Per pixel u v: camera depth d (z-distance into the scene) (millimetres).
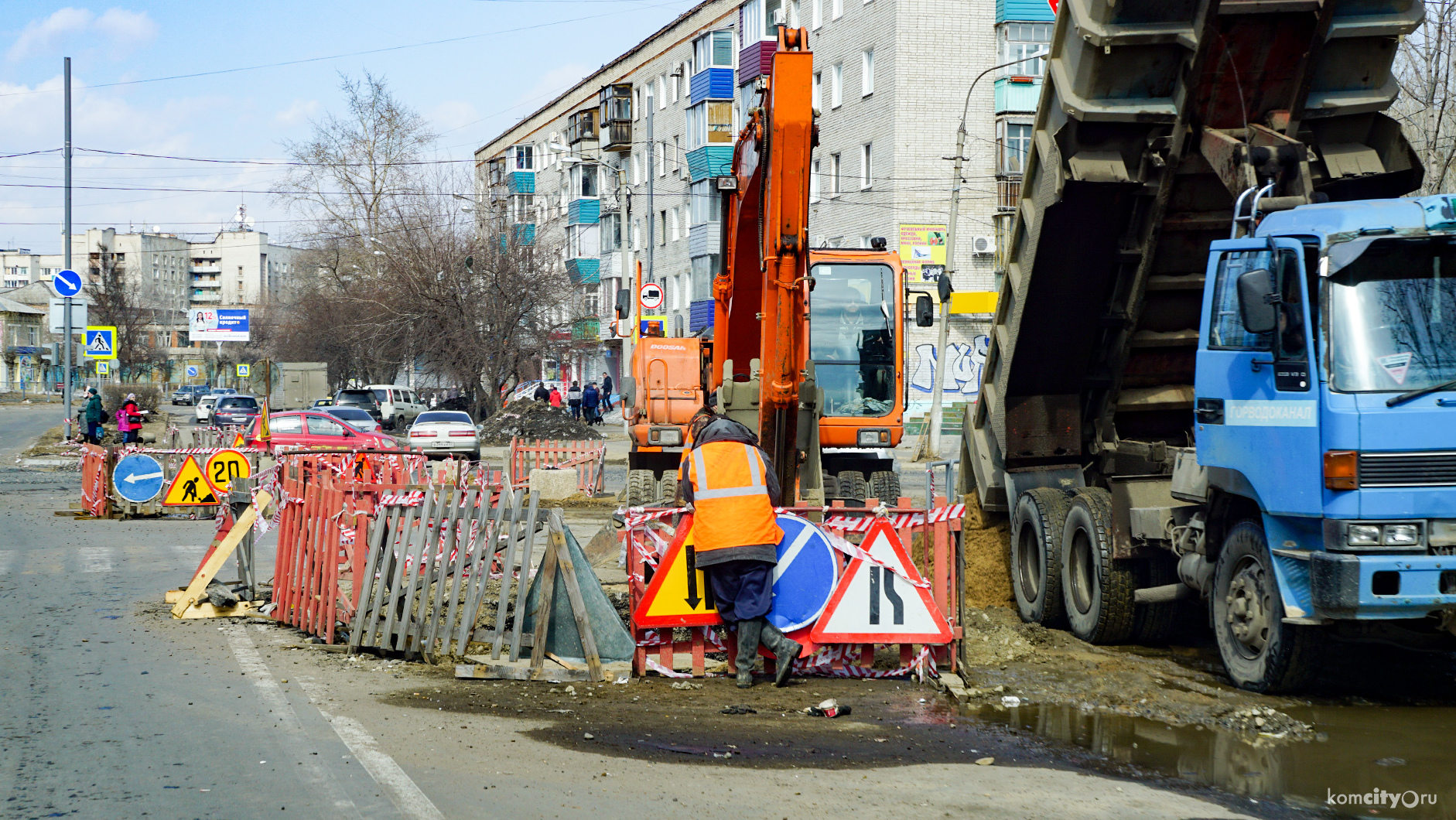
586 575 7715
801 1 42594
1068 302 9406
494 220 48719
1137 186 8641
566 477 21922
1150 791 5414
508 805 5090
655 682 7664
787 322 9055
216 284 190000
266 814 4949
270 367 23156
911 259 36875
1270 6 7547
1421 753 6055
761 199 9508
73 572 12820
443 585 8164
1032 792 5359
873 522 7750
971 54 36938
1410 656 8352
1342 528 6527
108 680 7551
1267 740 6289
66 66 31859
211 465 17000
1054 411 10125
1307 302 6793
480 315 46938
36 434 46562
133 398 31656
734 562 7367
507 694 7266
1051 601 9547
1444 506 6516
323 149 57000
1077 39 8211
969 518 11148
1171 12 7773
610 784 5402
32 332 114688
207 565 10188
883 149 37500
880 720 6734
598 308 61531
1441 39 16281
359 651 8516
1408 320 6703
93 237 173000
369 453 17719
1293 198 7547
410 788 5297
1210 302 7738
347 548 8883
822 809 5086
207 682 7512
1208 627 9680
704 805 5117
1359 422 6520
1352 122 8273
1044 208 8875
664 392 16828
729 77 47719
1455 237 6715
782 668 7508
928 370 36844
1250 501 7469
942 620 7684
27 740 6086
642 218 59281
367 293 50781
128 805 5055
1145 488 8773
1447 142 16516
